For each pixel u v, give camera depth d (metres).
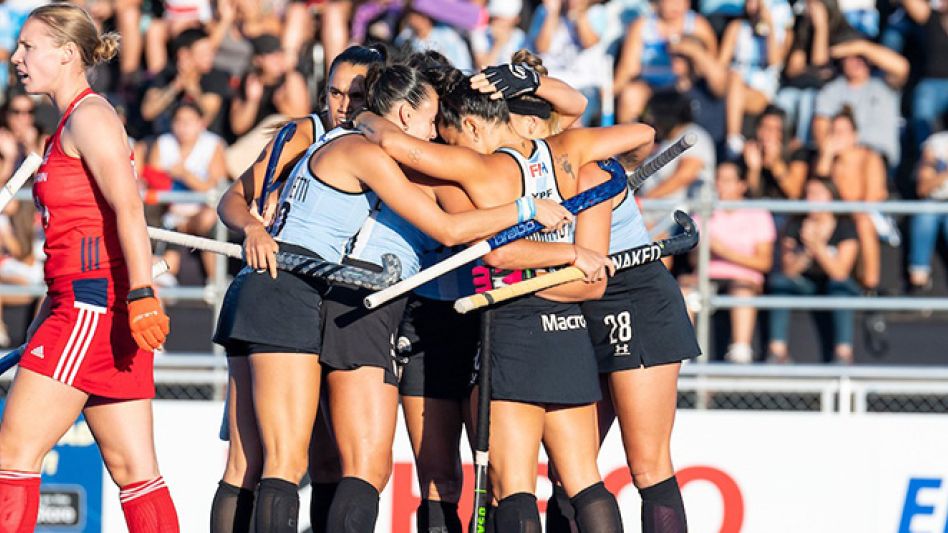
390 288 12.59
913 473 19.47
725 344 22.30
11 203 22.20
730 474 19.45
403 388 14.28
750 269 21.94
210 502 19.56
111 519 19.56
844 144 22.75
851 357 22.09
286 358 13.02
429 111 13.35
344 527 12.92
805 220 21.92
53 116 23.28
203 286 22.34
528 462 13.14
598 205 13.42
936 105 23.70
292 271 13.02
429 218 12.59
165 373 20.19
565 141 13.44
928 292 22.58
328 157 13.11
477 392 13.40
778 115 22.64
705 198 20.27
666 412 14.05
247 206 14.04
